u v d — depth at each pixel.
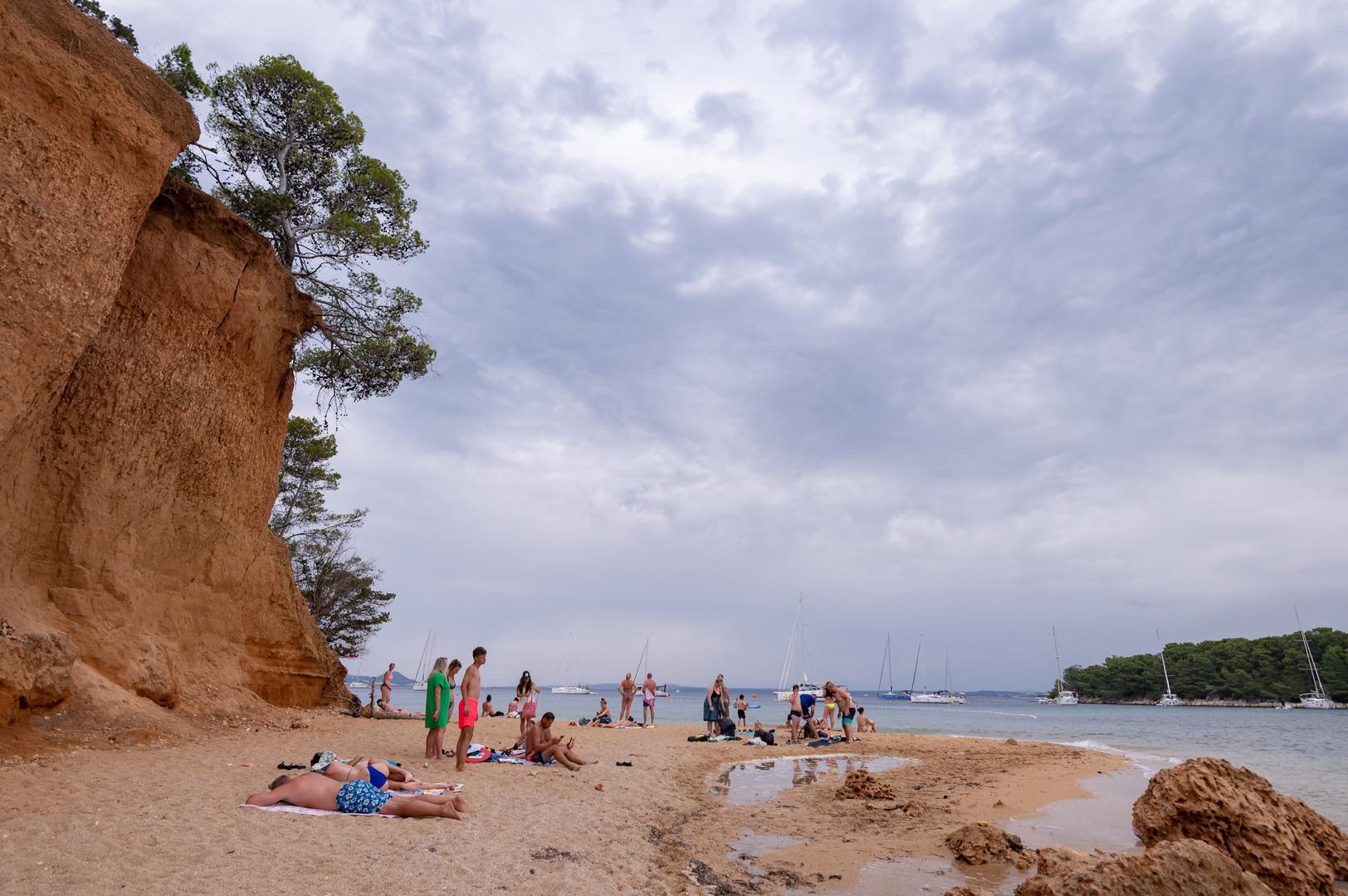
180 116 13.17
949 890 6.86
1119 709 122.31
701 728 26.47
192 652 15.79
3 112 10.42
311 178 24.36
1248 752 26.64
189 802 7.66
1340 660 113.31
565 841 7.86
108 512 13.89
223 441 17.17
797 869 7.96
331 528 36.50
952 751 21.16
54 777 8.33
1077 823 10.74
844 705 22.55
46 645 10.53
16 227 10.35
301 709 19.03
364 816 7.81
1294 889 7.10
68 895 4.77
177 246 16.05
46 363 10.78
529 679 18.73
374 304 24.14
